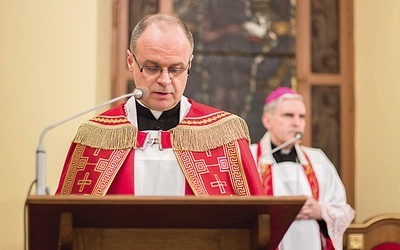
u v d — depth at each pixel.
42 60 9.29
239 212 4.49
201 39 11.69
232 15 11.82
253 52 11.79
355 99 11.83
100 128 6.15
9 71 9.19
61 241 4.43
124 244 4.71
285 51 11.86
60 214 4.41
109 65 11.04
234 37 11.78
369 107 11.59
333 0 11.99
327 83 11.83
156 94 5.74
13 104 9.12
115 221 4.61
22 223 8.88
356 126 11.77
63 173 6.14
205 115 6.22
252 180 5.92
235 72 11.71
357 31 11.88
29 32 9.33
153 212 4.44
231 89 11.66
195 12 11.70
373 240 9.33
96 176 5.91
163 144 6.03
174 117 6.21
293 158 9.74
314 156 9.80
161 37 5.66
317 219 8.75
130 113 6.21
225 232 4.78
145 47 5.65
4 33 9.27
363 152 11.60
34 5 9.40
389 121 11.20
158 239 4.74
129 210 4.38
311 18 11.95
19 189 8.95
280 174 9.57
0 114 9.05
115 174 5.88
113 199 4.20
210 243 4.77
